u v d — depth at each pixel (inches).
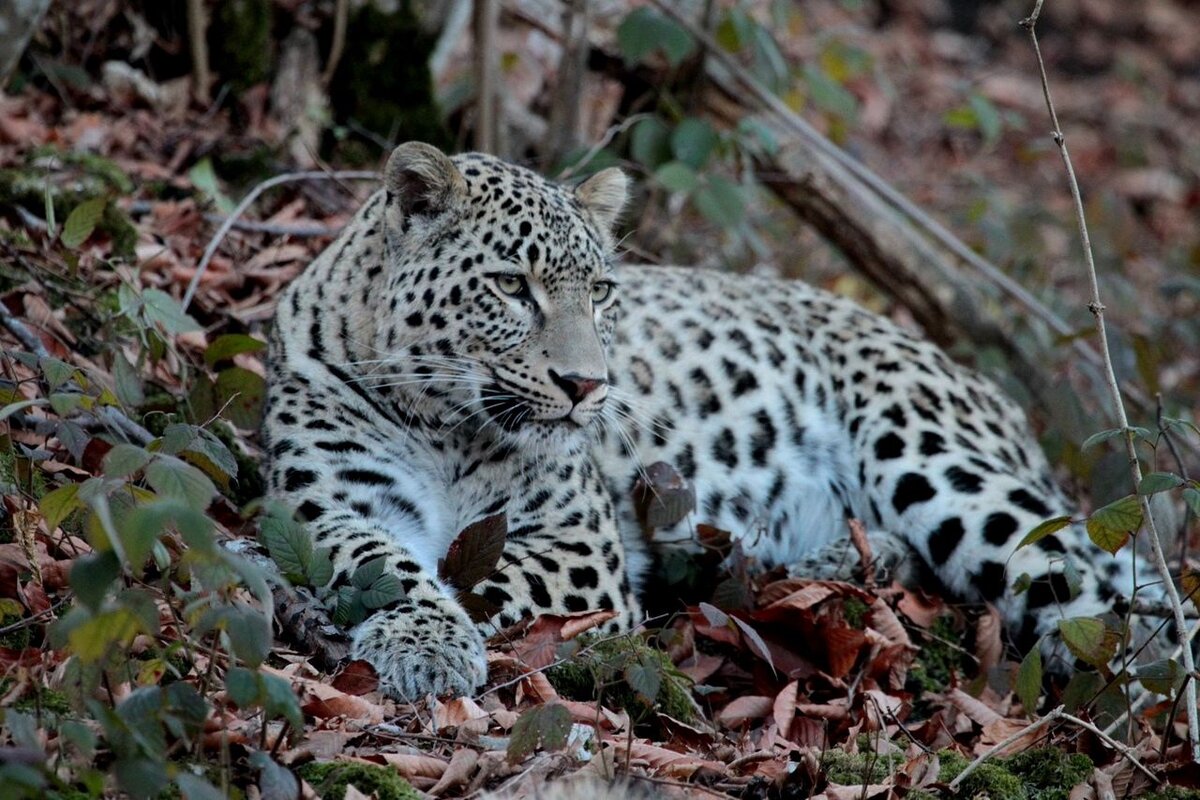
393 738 284.0
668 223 623.2
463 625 325.4
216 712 266.2
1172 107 1119.6
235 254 502.9
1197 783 307.3
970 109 671.1
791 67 695.7
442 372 372.5
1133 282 780.6
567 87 587.2
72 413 370.6
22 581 303.0
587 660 331.9
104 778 236.7
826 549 441.4
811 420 464.1
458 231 371.2
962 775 295.4
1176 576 409.1
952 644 400.8
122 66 568.4
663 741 323.3
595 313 390.0
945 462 446.3
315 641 317.7
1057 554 417.7
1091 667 388.8
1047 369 611.8
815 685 373.4
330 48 598.9
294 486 366.0
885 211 590.6
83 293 435.2
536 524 382.3
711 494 443.8
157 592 294.4
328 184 555.8
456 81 634.8
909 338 483.8
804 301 491.8
